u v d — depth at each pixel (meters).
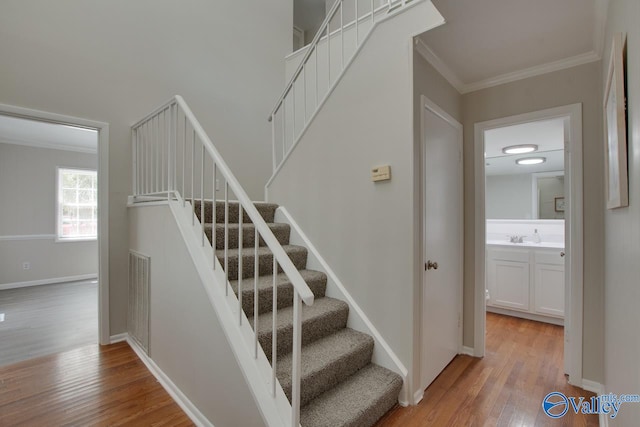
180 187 3.29
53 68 2.58
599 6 1.62
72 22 2.68
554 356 2.61
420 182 2.00
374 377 1.90
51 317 3.65
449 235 2.45
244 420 1.43
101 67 2.83
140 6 3.09
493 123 2.54
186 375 1.92
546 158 4.04
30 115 2.47
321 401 1.67
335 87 2.40
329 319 2.09
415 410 1.88
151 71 3.15
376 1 4.05
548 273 3.35
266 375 1.45
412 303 1.91
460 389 2.11
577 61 2.16
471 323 2.64
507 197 4.32
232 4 3.85
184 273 1.95
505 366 2.43
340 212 2.35
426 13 1.86
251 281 2.15
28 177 5.23
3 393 2.08
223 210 2.56
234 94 3.83
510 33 1.89
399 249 1.97
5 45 2.38
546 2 1.60
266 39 4.20
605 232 1.90
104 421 1.81
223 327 1.57
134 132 2.98
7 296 4.57
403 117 1.96
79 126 2.73
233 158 3.80
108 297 2.86
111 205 2.88
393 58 2.03
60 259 5.53
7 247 5.02
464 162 2.70
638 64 0.94
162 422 1.80
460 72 2.38
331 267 2.41
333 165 2.41
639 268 0.99
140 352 2.62
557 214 3.98
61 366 2.44
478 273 2.61
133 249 2.82
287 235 2.72
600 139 2.08
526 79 2.39
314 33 6.09
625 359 1.22
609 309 1.72
